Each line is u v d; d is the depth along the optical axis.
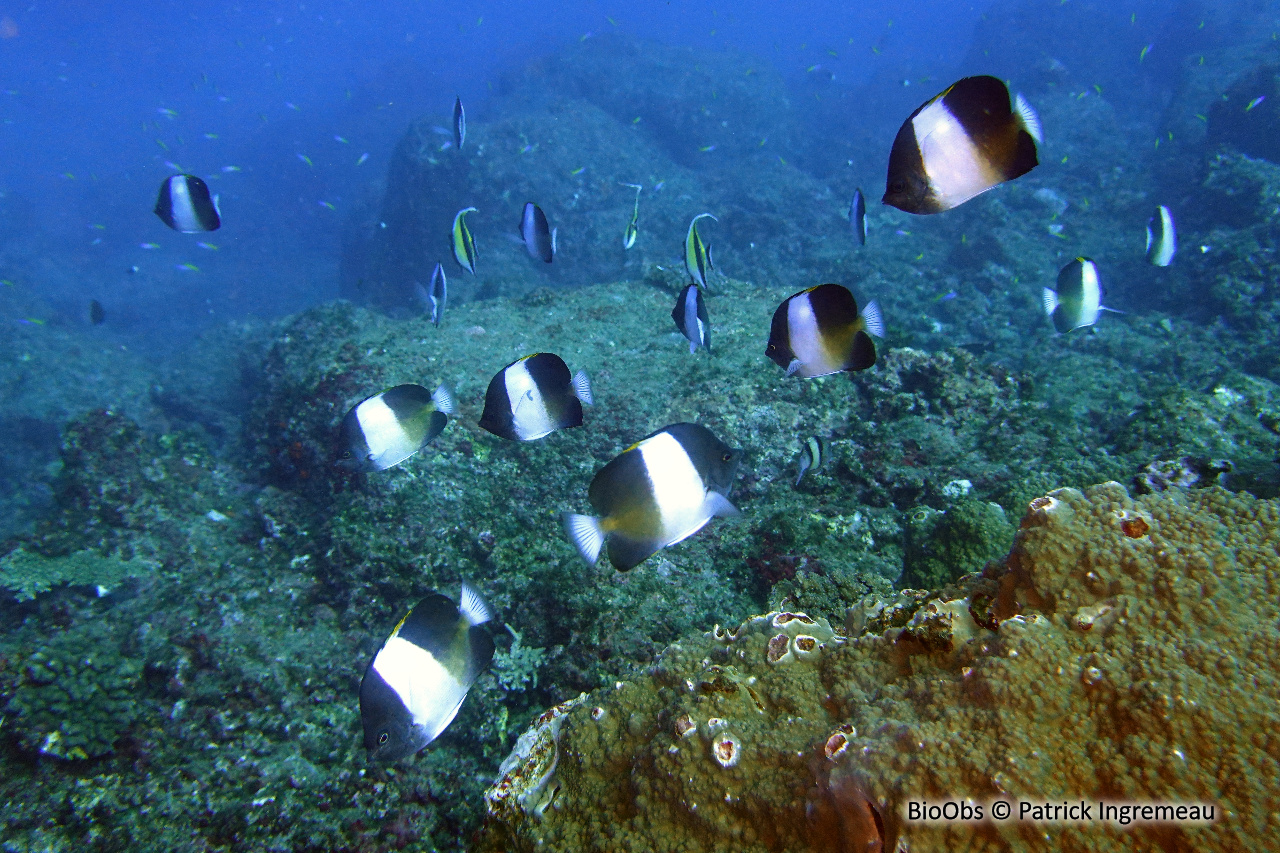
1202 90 20.59
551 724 2.94
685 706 2.36
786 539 5.25
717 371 6.98
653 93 26.58
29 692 4.85
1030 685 1.73
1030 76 27.94
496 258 18.42
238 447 9.43
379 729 2.52
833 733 1.96
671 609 4.93
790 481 6.25
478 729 4.99
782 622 2.71
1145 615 1.81
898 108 36.28
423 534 5.81
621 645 4.74
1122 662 1.72
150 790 4.66
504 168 19.80
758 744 2.16
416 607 2.66
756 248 19.52
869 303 3.09
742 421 6.44
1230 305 12.05
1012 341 13.38
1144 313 13.58
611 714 2.73
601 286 9.85
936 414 6.72
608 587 5.05
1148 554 1.92
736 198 22.09
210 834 4.51
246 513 7.42
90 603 6.22
